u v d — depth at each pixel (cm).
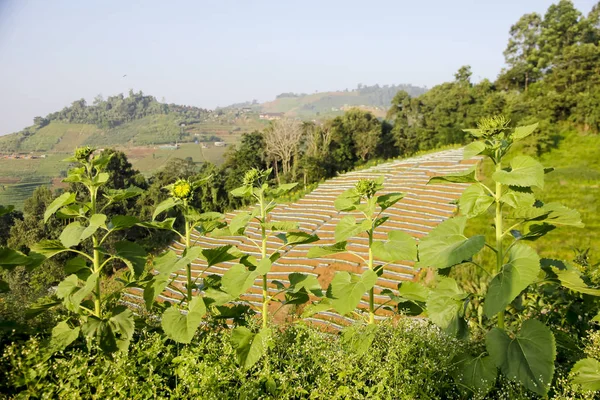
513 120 3325
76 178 345
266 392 292
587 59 3331
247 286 312
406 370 273
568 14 4450
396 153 4825
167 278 317
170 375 302
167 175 3366
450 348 301
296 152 3975
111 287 516
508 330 295
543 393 245
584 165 2458
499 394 274
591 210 1841
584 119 2973
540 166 277
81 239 296
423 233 1647
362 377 291
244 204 3073
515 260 270
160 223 357
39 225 2083
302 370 293
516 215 298
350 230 342
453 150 3156
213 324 373
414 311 369
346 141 4294
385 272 1310
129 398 262
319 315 882
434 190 2122
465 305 312
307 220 2114
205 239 2039
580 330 345
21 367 267
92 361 303
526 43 4897
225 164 3772
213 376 272
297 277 361
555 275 299
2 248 295
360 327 333
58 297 317
